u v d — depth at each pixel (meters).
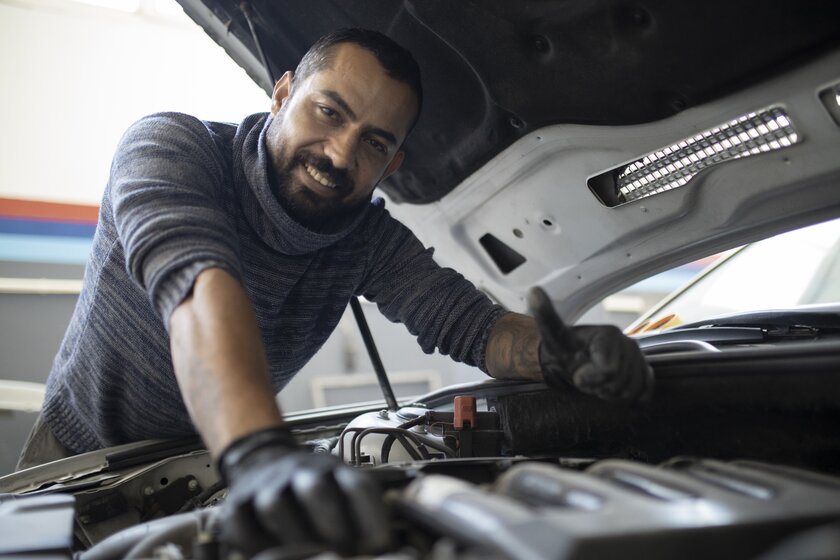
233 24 1.68
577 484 0.65
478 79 1.54
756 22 1.17
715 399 1.05
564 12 1.31
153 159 1.27
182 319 0.94
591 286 1.90
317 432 1.87
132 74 4.40
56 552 0.77
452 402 1.65
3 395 3.85
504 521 0.56
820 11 1.12
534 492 0.68
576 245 1.80
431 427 1.40
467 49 1.47
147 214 1.10
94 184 4.27
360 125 1.42
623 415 1.18
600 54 1.34
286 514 0.64
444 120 1.68
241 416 0.81
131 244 1.07
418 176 1.86
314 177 1.44
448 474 0.96
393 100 1.44
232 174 1.50
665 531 0.54
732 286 2.03
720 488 0.70
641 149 1.48
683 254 1.69
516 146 1.63
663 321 2.07
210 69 4.60
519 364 1.38
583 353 1.03
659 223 1.62
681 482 0.69
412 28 1.53
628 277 1.83
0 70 4.13
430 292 1.65
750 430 1.02
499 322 1.53
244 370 0.86
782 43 1.18
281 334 1.65
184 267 1.00
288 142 1.44
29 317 4.07
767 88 1.25
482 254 1.97
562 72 1.41
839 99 1.21
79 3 4.32
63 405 1.83
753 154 1.38
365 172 1.48
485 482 0.98
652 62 1.30
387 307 1.74
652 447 1.14
